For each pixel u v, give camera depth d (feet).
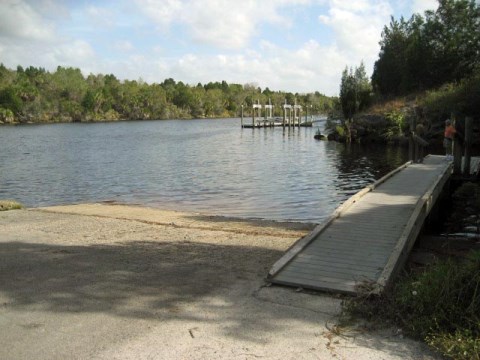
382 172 77.56
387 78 173.58
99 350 13.67
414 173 52.80
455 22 153.28
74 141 165.58
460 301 15.10
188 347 13.84
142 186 67.82
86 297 18.13
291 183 67.21
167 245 28.04
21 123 337.31
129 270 21.94
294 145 136.05
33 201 58.34
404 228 27.32
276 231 34.83
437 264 18.51
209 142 153.28
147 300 17.78
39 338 14.51
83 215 41.06
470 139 53.31
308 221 42.96
